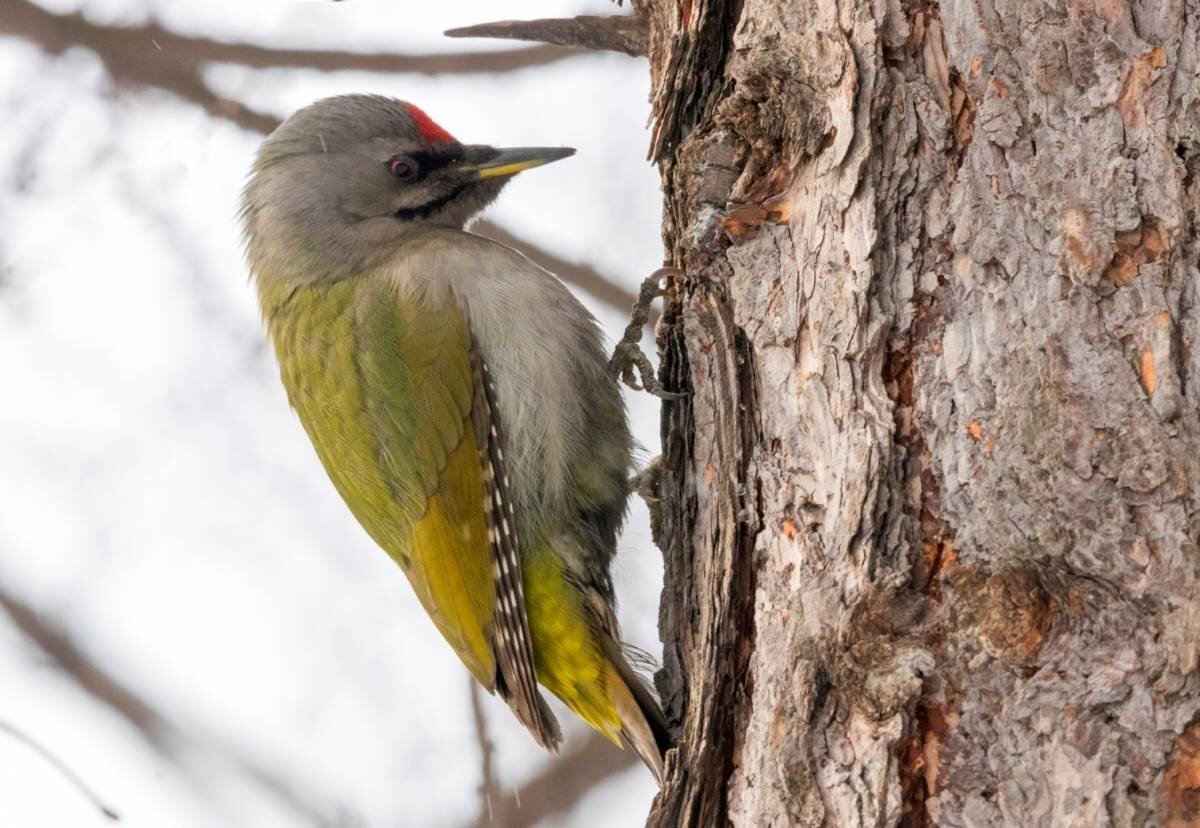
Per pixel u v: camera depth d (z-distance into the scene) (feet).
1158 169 20.04
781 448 22.99
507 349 33.04
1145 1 20.71
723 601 23.48
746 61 24.53
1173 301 19.48
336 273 35.24
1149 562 18.66
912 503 20.86
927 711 19.80
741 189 23.89
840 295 22.17
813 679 20.85
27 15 41.19
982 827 19.15
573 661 32.42
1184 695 18.24
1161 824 18.16
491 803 40.68
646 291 32.60
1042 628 18.99
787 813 20.99
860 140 22.24
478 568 32.83
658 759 28.81
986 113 21.30
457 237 35.19
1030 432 19.79
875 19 22.54
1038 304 20.24
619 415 33.71
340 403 33.88
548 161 37.29
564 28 32.14
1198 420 19.01
